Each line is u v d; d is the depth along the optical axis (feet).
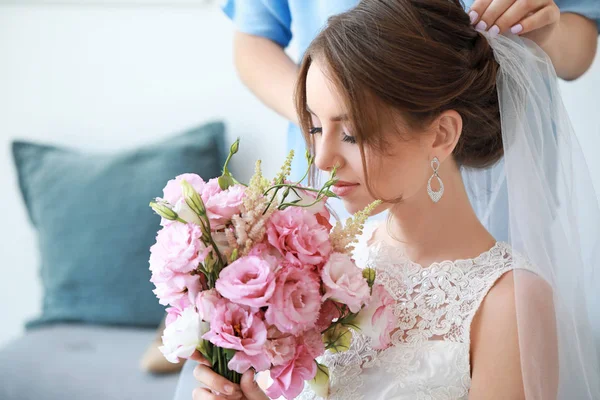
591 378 3.77
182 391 5.12
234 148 3.49
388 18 3.60
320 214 3.50
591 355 3.78
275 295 3.11
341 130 3.66
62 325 7.95
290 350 3.24
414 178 3.73
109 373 7.02
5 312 8.80
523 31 3.94
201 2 8.24
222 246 3.32
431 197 3.84
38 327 7.96
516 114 3.81
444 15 3.76
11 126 8.70
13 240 8.75
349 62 3.51
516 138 3.79
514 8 3.90
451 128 3.76
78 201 8.09
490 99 3.89
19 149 8.45
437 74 3.59
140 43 8.44
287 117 5.36
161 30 8.39
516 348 3.67
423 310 3.84
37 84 8.64
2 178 8.72
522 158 3.78
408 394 3.73
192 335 3.23
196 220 3.26
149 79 8.46
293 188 3.40
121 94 8.52
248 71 5.78
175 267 3.17
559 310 3.69
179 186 3.40
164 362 7.03
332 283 3.19
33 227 8.63
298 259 3.21
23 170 8.39
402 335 3.85
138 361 7.22
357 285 3.24
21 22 8.59
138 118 8.50
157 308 7.92
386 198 3.71
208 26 8.29
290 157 3.41
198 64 8.35
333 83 3.55
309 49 3.73
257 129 8.28
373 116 3.52
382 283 3.98
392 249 4.06
